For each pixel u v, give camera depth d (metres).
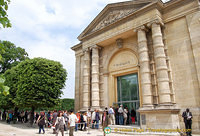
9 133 16.75
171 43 18.25
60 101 23.41
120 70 22.72
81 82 27.08
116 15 22.70
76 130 18.72
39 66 22.69
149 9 19.02
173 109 15.50
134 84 21.88
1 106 32.62
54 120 17.48
